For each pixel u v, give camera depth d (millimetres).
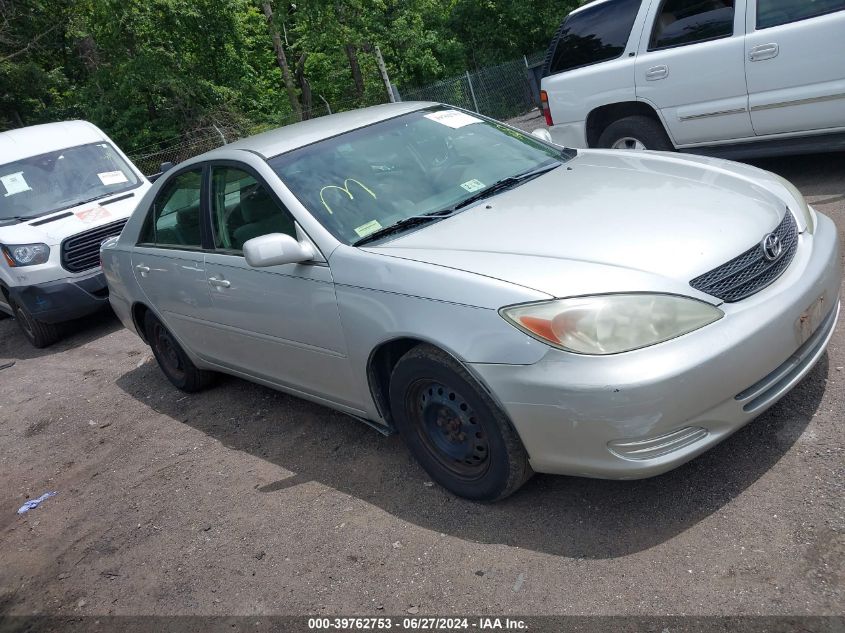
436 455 3291
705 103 6312
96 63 21469
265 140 4230
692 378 2555
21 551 3992
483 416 2912
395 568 2998
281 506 3666
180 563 3457
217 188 4215
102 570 3596
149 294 4988
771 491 2842
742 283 2789
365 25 19750
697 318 2633
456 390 2969
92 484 4531
